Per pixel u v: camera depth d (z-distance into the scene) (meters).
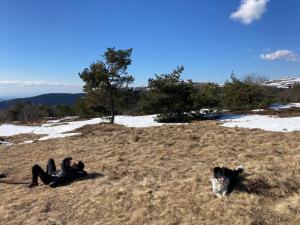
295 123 20.36
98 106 30.38
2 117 62.03
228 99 31.81
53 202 10.68
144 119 29.28
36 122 37.00
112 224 8.82
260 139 16.48
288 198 8.85
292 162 11.63
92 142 19.84
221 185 9.41
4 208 10.55
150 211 9.20
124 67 27.67
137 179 11.91
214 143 16.55
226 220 8.14
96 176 12.80
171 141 17.81
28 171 14.91
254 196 9.03
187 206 9.14
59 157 16.97
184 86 25.92
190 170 12.31
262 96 32.66
